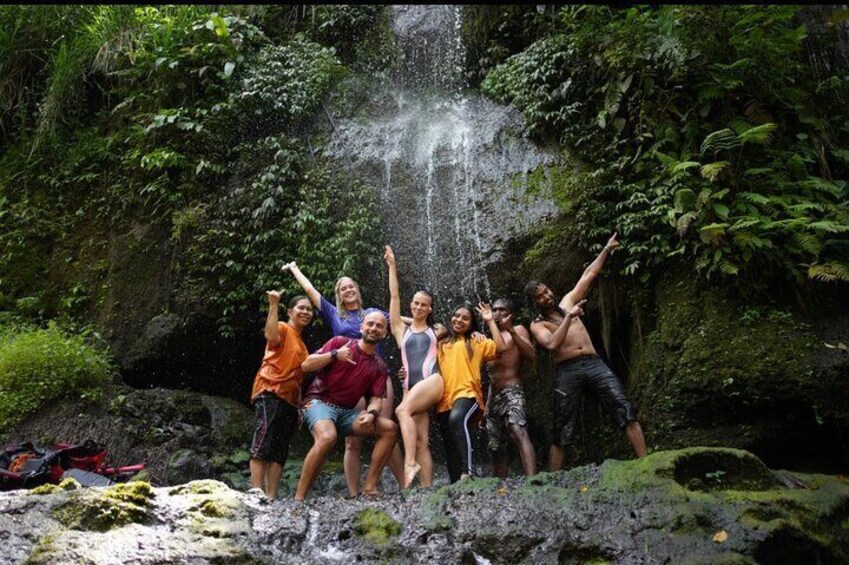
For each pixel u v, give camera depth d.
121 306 8.54
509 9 9.64
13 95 10.29
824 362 6.26
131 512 3.84
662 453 4.68
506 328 6.19
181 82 9.13
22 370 7.38
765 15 7.54
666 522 4.14
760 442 6.48
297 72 9.04
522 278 7.47
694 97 7.69
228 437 7.45
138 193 8.94
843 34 8.28
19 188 9.73
